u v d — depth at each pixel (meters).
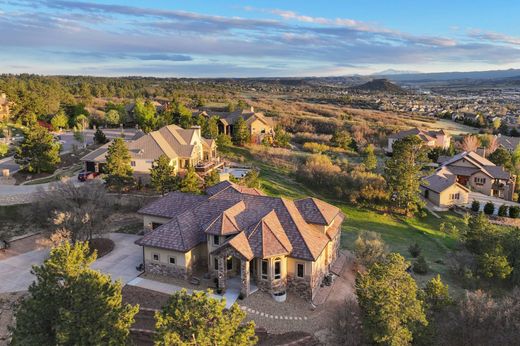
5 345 25.95
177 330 18.27
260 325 28.03
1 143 70.81
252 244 31.42
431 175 69.50
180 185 48.16
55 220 36.09
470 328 26.39
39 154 58.19
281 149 85.44
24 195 48.59
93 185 45.47
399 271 26.41
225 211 34.00
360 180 63.03
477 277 39.56
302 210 36.66
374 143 115.69
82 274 21.53
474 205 61.94
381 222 55.66
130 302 29.70
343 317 27.69
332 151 94.12
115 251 38.44
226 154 77.31
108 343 19.92
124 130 98.94
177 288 31.95
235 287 32.31
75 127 95.81
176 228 34.12
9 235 41.56
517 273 39.22
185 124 83.19
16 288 31.86
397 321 24.31
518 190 73.56
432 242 50.22
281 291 31.61
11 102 102.56
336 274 36.50
